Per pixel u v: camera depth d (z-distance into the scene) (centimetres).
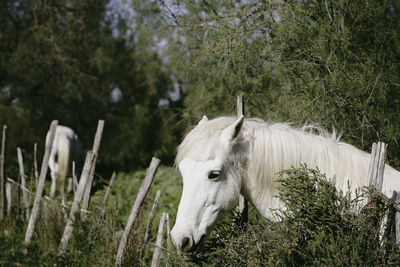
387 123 402
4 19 1219
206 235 262
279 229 231
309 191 234
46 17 1270
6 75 1229
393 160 388
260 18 461
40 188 523
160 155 1173
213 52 480
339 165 263
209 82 581
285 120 441
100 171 1062
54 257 426
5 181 632
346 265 208
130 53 1350
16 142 1198
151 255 400
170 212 602
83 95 1346
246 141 273
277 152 270
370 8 432
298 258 225
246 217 325
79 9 1278
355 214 222
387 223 220
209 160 258
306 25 428
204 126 275
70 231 443
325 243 219
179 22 568
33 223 513
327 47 420
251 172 272
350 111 396
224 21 480
